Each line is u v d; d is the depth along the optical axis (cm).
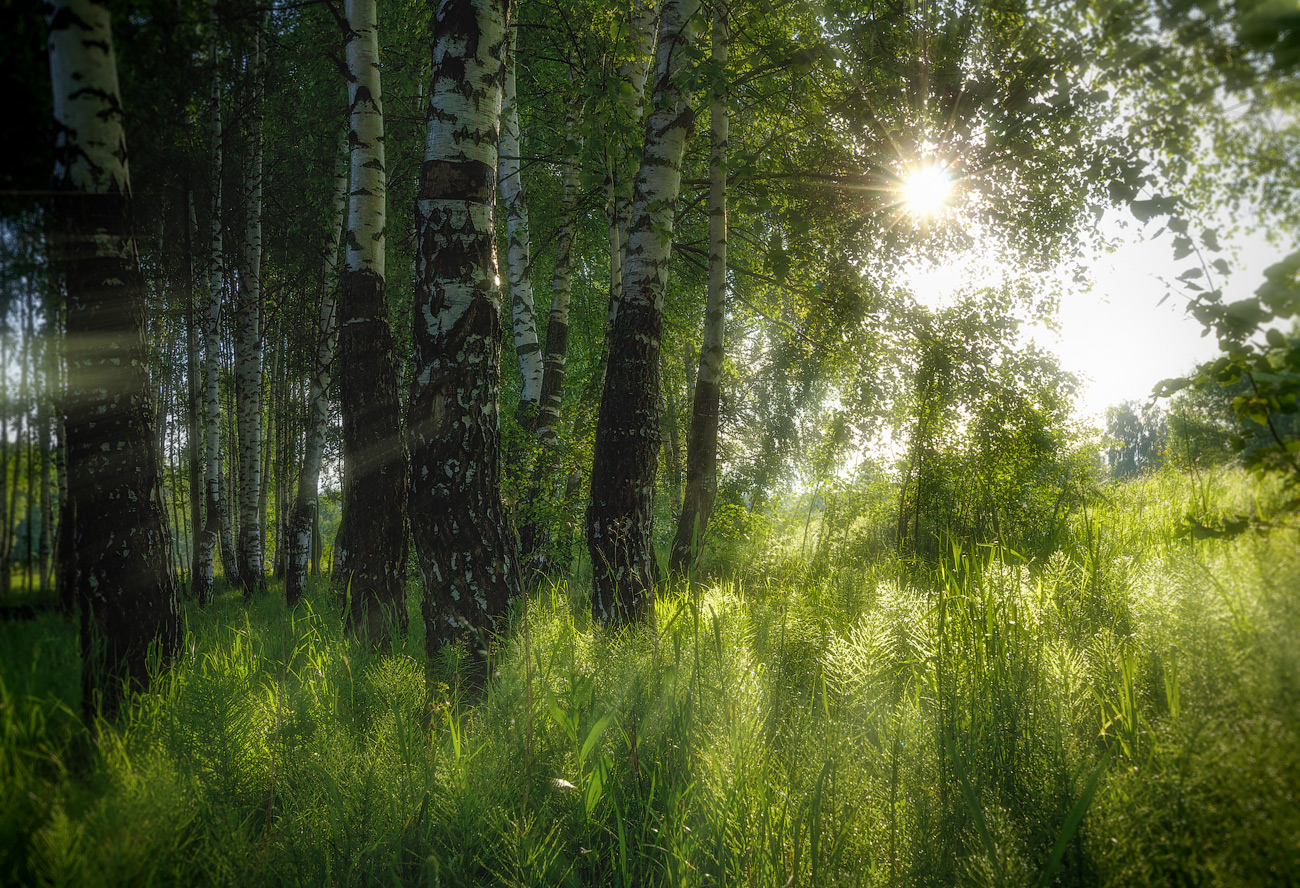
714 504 653
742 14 637
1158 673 220
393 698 292
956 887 179
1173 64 198
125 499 242
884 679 248
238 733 248
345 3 568
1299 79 154
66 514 234
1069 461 849
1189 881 140
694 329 1210
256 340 1113
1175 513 319
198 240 960
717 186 687
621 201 877
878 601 304
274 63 896
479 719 299
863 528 722
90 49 232
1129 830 159
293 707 295
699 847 212
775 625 323
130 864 165
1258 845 127
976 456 823
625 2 548
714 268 682
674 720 259
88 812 170
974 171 781
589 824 235
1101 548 367
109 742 205
